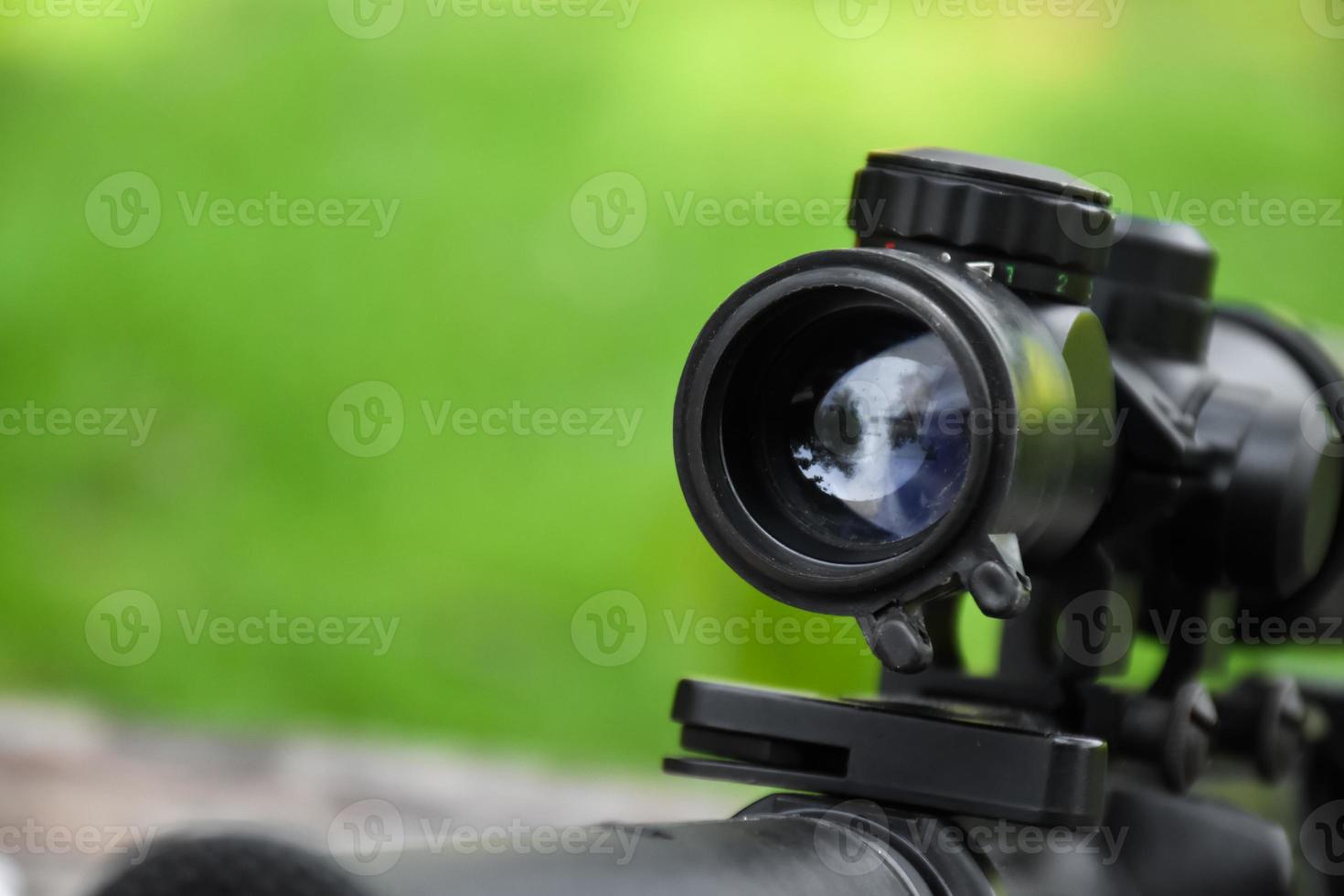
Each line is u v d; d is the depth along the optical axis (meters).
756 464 3.31
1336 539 4.40
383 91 20.20
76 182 19.78
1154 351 4.08
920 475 3.21
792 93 19.33
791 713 3.56
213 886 1.91
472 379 17.25
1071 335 3.38
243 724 12.70
